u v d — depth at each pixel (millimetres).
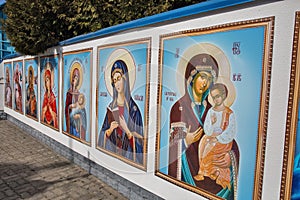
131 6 4066
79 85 4535
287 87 1927
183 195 2748
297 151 1902
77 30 5355
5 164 4801
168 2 3721
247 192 2193
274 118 2008
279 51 1954
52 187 3832
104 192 3705
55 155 5359
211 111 2449
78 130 4652
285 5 1906
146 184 3217
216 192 2434
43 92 6055
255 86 2100
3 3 9891
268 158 2055
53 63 5453
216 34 2354
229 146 2314
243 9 2150
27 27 5188
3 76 9320
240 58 2184
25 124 7484
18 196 3535
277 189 2012
